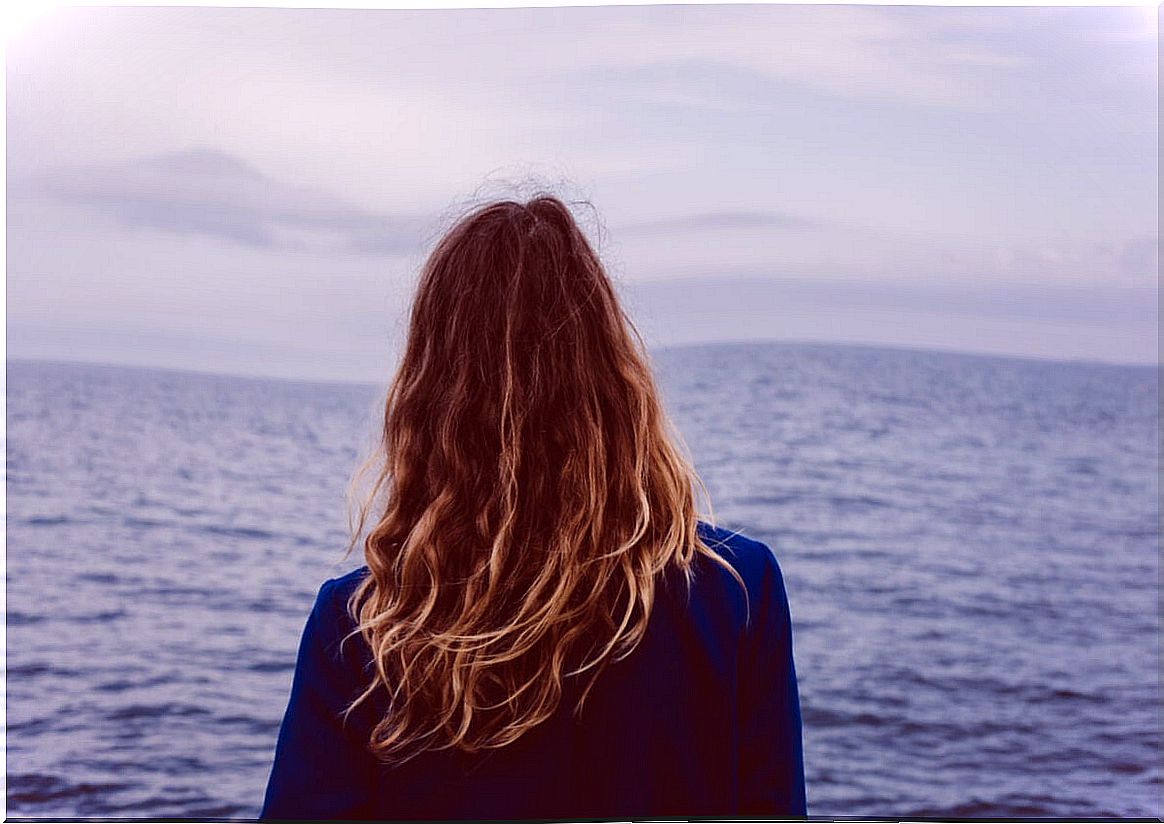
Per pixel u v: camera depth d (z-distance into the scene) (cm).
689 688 88
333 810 87
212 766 719
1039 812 727
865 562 977
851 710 840
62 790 692
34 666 789
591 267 94
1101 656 887
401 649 87
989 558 962
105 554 868
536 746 87
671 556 90
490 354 90
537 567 87
